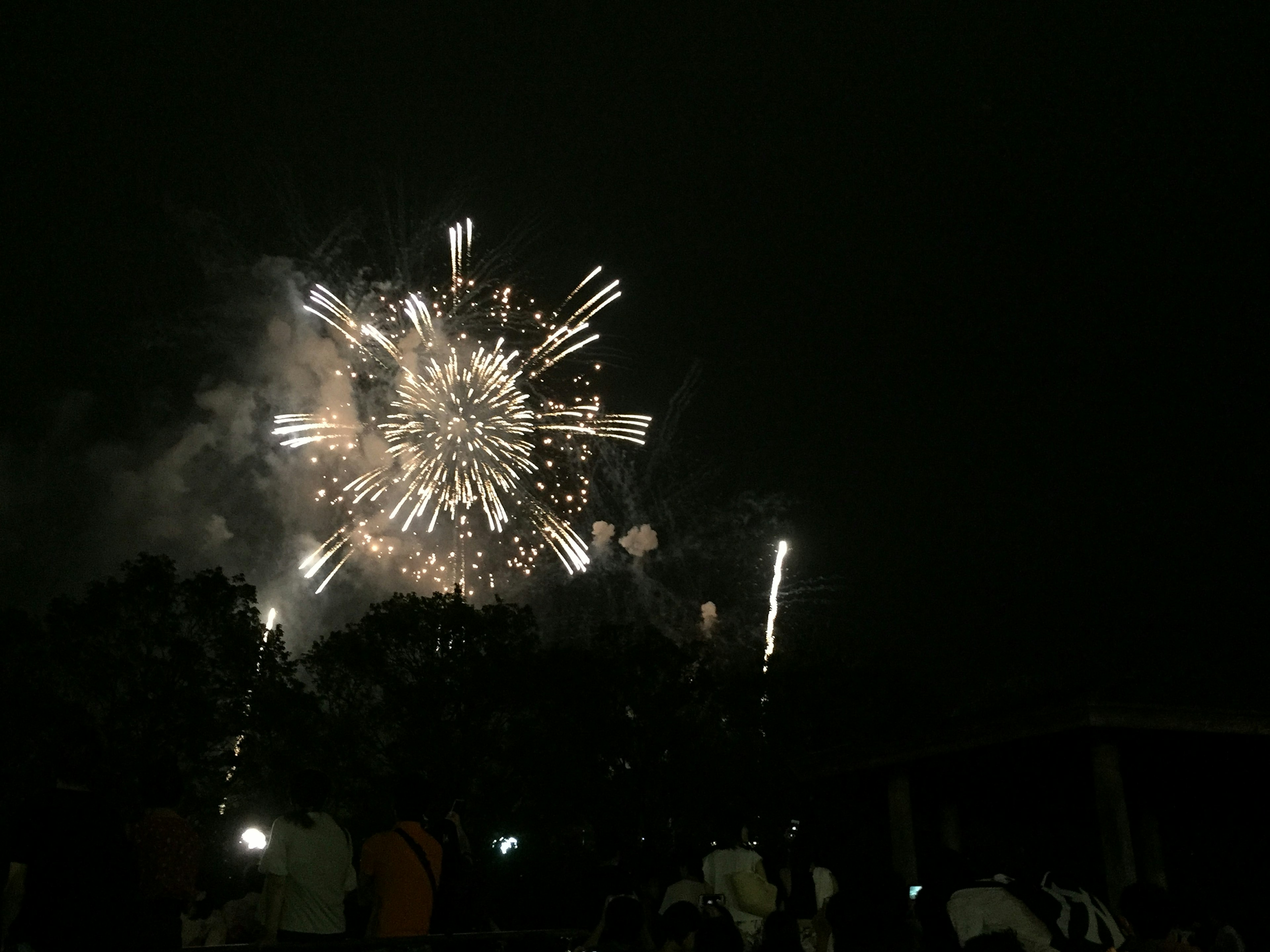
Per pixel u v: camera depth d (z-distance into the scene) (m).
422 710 28.39
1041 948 6.89
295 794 7.76
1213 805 16.16
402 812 8.23
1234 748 13.67
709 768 28.02
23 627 25.09
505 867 29.52
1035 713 13.13
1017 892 7.13
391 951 7.30
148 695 25.16
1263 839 18.25
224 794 26.33
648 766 28.72
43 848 5.95
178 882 6.83
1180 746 13.68
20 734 22.91
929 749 14.77
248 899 11.06
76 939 5.86
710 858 11.52
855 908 14.45
